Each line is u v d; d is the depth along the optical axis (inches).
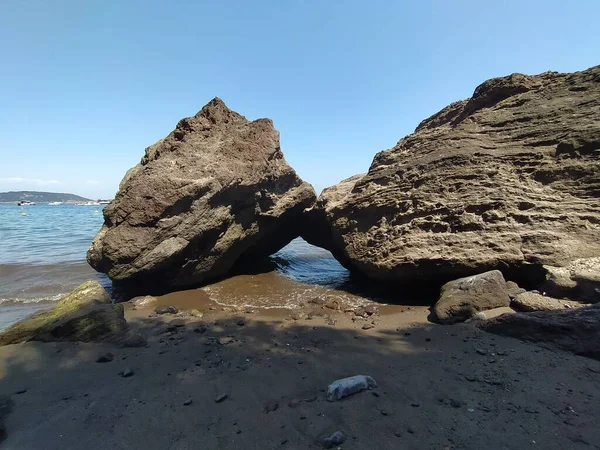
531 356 185.3
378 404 152.8
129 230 364.5
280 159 498.3
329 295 378.3
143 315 323.3
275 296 381.7
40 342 245.3
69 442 139.7
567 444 120.3
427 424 136.8
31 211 3390.7
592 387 153.0
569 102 337.4
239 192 424.8
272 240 532.7
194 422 148.6
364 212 388.5
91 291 288.2
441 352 204.4
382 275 343.0
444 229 321.7
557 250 269.6
